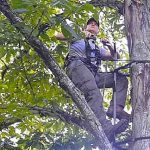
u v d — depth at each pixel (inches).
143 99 235.6
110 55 287.3
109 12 359.6
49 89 346.6
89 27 285.0
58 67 214.2
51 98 345.1
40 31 238.4
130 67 252.5
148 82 239.5
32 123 354.9
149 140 223.5
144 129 226.7
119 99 264.5
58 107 332.2
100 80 269.7
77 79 255.4
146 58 247.4
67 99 346.6
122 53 401.4
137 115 232.8
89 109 212.1
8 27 245.1
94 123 209.8
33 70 339.0
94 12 215.2
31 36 210.5
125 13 266.7
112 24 365.7
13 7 201.3
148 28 257.4
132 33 258.4
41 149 340.2
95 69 265.7
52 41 313.1
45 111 301.6
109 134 239.9
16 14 215.0
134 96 239.9
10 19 213.3
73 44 272.7
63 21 214.5
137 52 251.0
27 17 228.4
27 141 340.8
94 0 298.5
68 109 345.7
